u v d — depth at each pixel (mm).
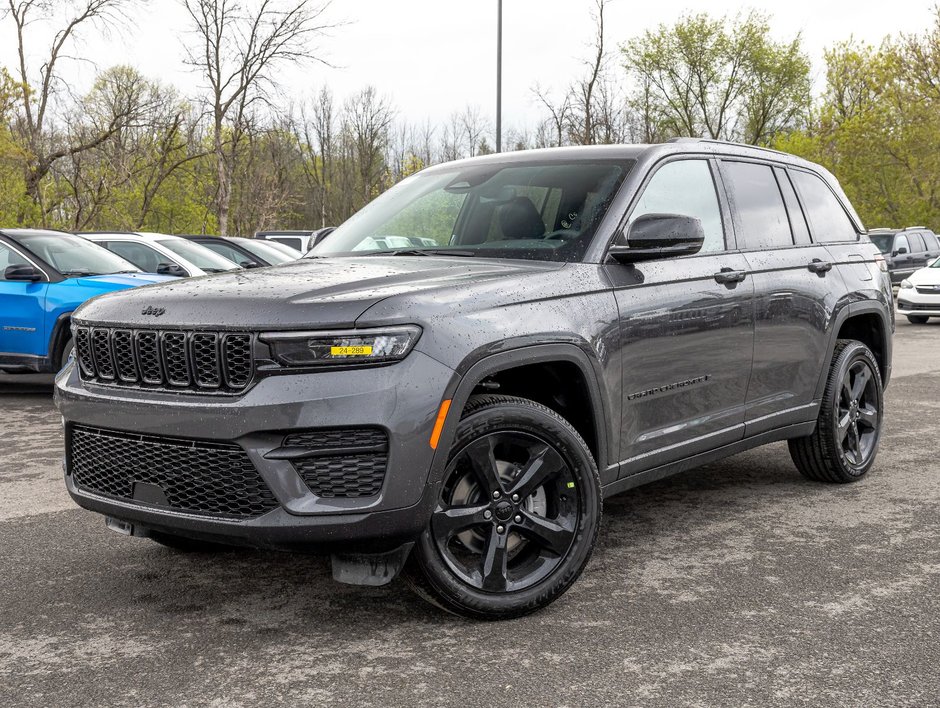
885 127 40812
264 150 38938
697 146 4523
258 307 3045
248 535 3002
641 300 3822
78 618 3428
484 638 3201
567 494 3438
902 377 10195
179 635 3258
